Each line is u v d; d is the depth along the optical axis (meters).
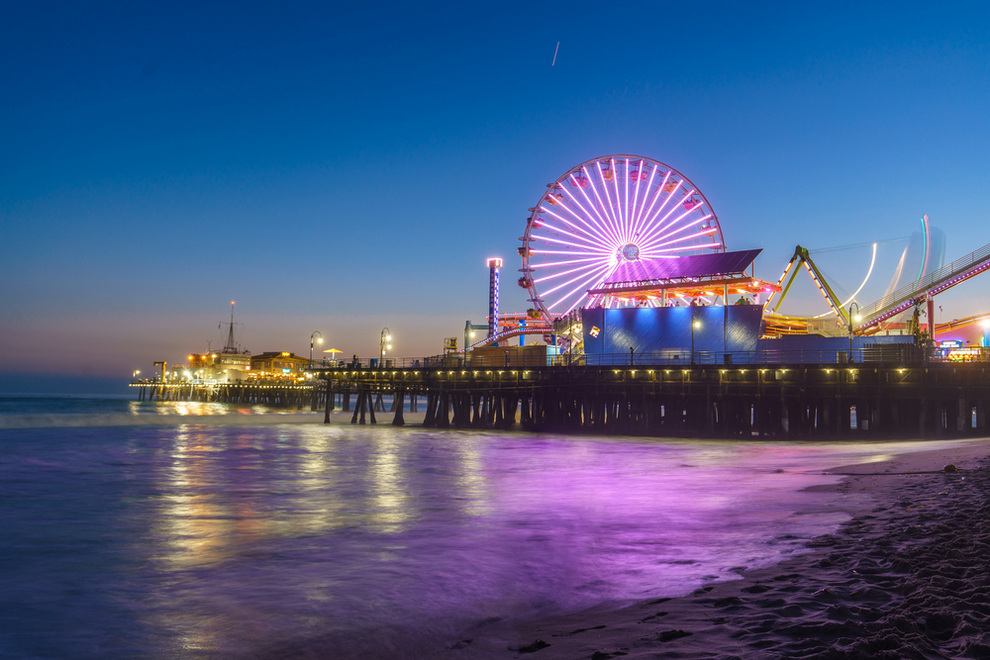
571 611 8.42
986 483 16.33
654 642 6.48
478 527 14.48
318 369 71.88
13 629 7.85
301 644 7.38
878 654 5.21
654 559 11.02
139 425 62.06
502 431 59.69
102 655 7.04
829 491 18.28
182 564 11.15
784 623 6.55
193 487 22.14
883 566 8.77
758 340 58.78
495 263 116.56
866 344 56.25
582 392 57.47
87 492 20.64
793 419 50.09
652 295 70.81
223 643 7.40
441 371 64.06
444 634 7.68
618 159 80.75
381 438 50.38
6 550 12.28
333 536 13.55
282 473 26.81
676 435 53.06
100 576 10.35
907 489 16.81
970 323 74.56
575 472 27.25
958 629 5.73
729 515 15.21
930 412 47.59
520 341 96.88
